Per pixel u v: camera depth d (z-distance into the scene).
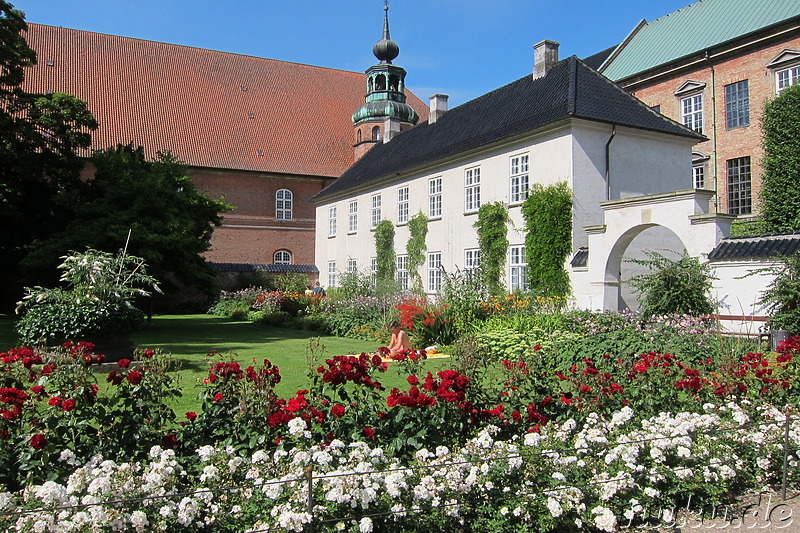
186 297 39.84
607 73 37.50
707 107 32.03
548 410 6.86
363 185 36.06
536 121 23.98
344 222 39.16
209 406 6.07
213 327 26.19
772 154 26.80
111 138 41.62
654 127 23.98
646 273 22.75
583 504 5.15
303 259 46.84
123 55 46.25
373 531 4.61
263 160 45.69
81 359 5.96
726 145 31.12
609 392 7.10
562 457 5.48
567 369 12.63
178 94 46.34
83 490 4.47
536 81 27.39
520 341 14.79
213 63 49.88
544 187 23.58
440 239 29.56
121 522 4.09
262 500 4.62
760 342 14.52
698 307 16.42
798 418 7.02
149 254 22.30
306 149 48.12
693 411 7.35
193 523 4.42
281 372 13.04
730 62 30.89
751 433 6.47
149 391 5.84
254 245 45.19
